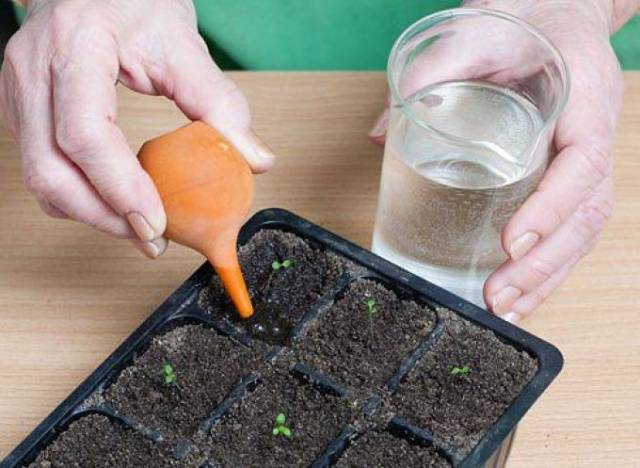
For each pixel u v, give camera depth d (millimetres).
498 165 688
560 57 698
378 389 678
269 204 821
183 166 653
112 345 757
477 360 686
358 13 989
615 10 844
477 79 739
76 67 681
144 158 661
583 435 728
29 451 648
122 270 790
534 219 707
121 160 654
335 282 714
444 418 666
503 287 732
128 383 678
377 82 896
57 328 763
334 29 1000
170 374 671
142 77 720
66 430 661
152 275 788
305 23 996
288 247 726
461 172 692
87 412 667
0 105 741
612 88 761
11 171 840
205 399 676
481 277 738
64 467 650
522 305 758
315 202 824
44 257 796
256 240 728
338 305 709
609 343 766
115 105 683
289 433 657
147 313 771
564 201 714
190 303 704
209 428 664
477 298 751
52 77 690
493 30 721
